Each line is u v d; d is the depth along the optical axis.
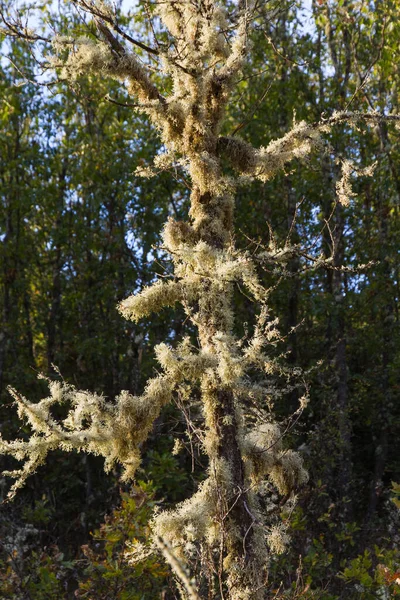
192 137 3.86
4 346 13.32
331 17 12.42
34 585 5.91
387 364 12.54
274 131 12.59
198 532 3.18
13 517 8.20
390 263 12.27
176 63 3.71
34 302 15.12
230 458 3.48
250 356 3.26
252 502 3.61
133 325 12.20
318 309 11.35
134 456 3.41
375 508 11.62
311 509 8.20
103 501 11.52
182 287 3.53
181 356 3.46
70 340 14.63
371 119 4.01
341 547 8.22
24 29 3.93
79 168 13.95
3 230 13.75
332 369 11.73
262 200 13.08
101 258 15.00
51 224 14.79
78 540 10.54
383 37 11.00
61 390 3.28
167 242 3.77
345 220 12.63
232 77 3.96
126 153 13.50
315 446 9.19
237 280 3.34
